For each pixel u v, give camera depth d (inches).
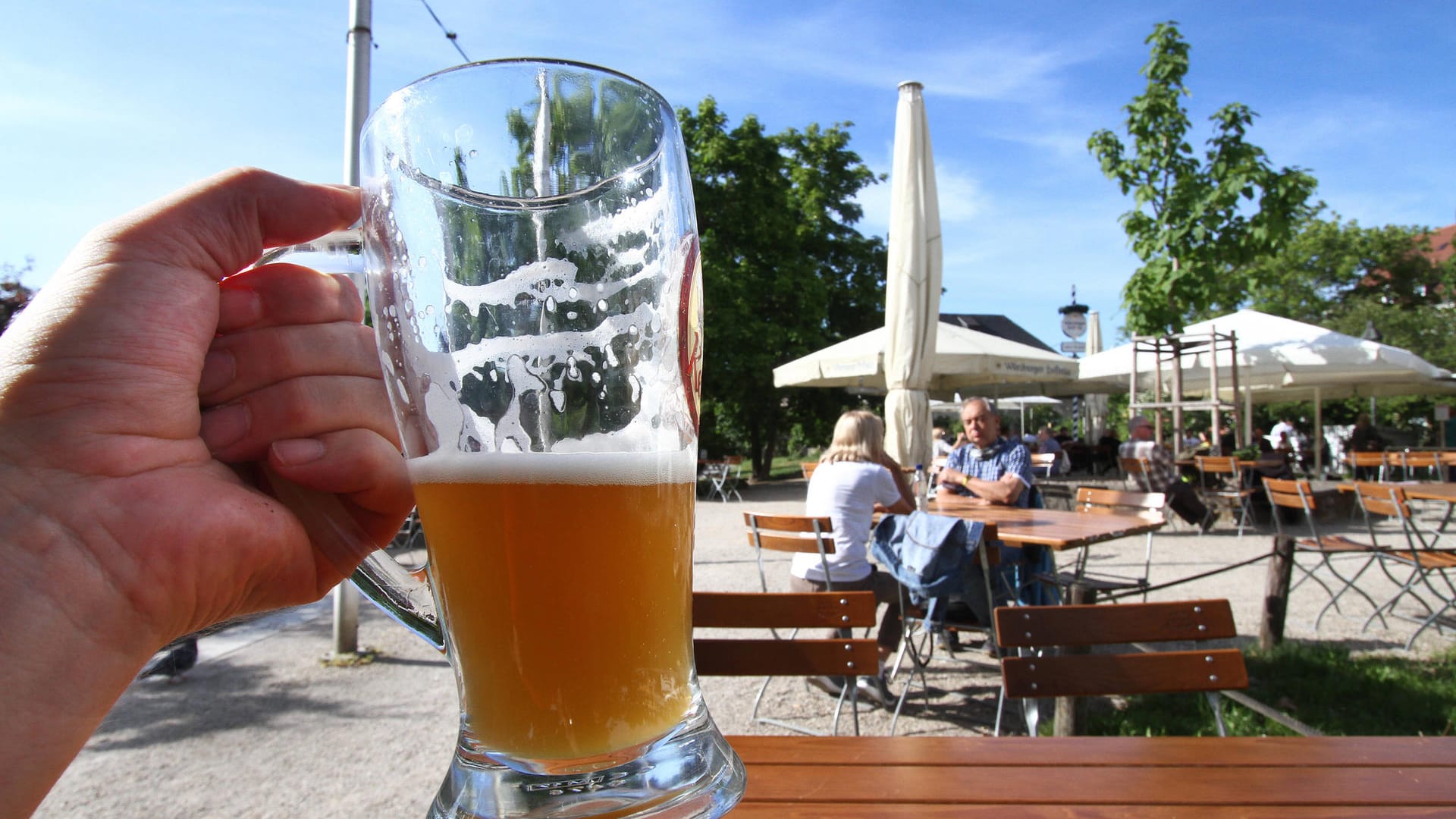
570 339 20.9
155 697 174.9
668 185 22.3
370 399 25.0
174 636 22.5
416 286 20.8
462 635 20.7
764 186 811.4
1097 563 311.0
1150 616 91.9
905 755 60.1
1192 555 327.3
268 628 233.1
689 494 22.6
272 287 24.0
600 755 20.3
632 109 22.0
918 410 282.8
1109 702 160.6
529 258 20.9
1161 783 53.6
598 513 19.9
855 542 174.2
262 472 24.6
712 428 884.6
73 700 19.5
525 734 20.2
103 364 21.0
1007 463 231.9
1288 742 60.9
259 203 23.6
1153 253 407.5
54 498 20.1
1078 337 677.9
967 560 155.0
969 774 56.2
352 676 187.6
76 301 21.3
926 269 287.4
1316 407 659.4
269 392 23.5
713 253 781.3
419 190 20.9
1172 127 390.0
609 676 20.2
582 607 19.9
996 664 194.4
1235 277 456.4
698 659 104.2
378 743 149.3
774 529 176.7
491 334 20.7
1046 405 1250.0
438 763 140.3
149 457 21.4
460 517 20.1
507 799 19.8
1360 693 165.0
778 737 64.9
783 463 1381.6
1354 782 52.9
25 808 18.6
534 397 20.8
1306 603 252.2
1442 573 212.7
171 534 21.1
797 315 812.6
